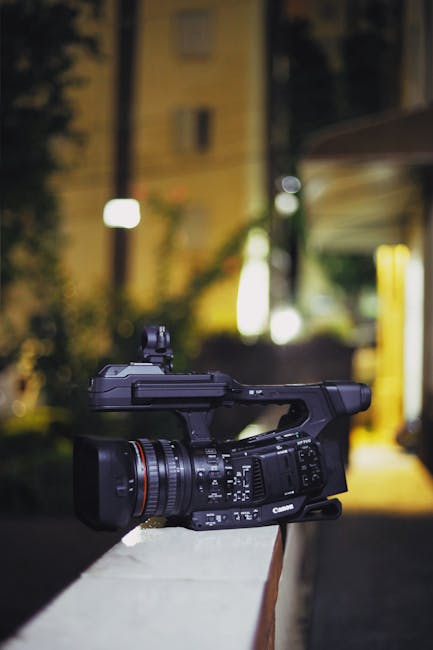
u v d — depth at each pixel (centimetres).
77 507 272
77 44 1038
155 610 198
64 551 725
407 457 1071
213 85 2383
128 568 235
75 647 175
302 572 453
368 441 1244
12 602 577
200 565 238
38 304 1052
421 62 1022
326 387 301
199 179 2398
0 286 1067
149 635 181
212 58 2384
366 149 761
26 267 1062
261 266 1919
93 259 2306
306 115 2036
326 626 442
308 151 780
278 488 284
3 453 916
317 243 1352
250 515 282
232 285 2144
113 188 2316
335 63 1964
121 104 2330
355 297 2745
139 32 2361
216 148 2391
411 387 1148
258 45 2367
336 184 945
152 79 2389
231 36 2377
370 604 474
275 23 2333
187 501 273
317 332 1195
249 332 1941
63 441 954
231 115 2388
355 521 679
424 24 979
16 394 1239
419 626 439
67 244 1138
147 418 933
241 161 2384
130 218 1391
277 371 1157
